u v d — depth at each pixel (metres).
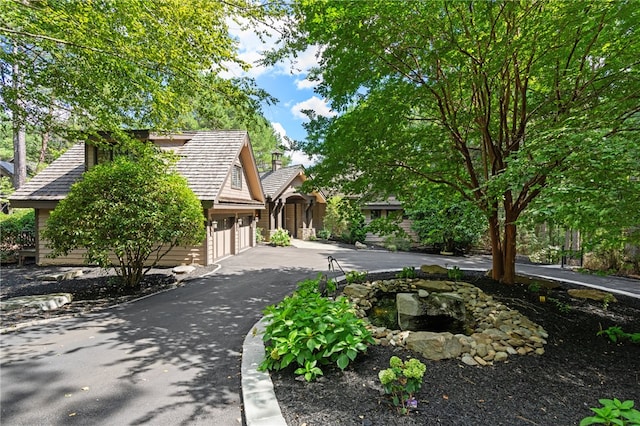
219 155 12.92
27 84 6.21
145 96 6.39
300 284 5.71
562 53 5.12
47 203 10.94
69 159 12.96
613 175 3.58
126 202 6.89
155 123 6.96
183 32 4.94
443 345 3.52
